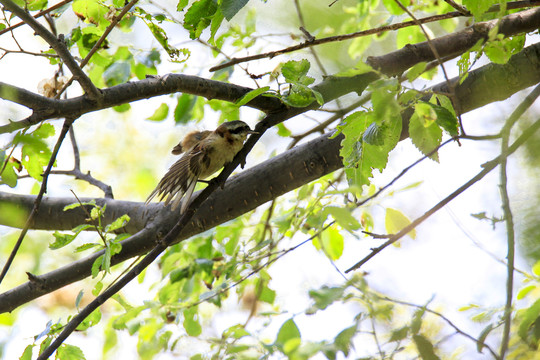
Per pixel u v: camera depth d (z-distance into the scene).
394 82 6.10
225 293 11.05
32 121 7.37
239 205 9.63
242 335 7.99
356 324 6.09
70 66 7.47
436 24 14.70
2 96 7.06
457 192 7.55
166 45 9.12
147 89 8.30
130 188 16.75
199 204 8.38
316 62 13.27
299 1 13.99
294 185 9.52
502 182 7.27
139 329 10.14
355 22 12.88
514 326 7.30
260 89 7.43
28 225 7.74
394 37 15.32
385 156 7.38
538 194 7.39
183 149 11.06
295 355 5.86
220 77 11.56
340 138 9.30
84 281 14.27
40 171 8.64
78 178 10.72
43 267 15.34
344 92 8.95
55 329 8.45
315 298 6.05
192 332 10.21
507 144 7.41
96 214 7.88
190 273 10.55
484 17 7.56
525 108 7.65
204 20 7.82
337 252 10.62
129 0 9.18
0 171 8.05
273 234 11.36
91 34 9.80
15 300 8.82
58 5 8.57
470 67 6.71
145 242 9.54
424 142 6.91
